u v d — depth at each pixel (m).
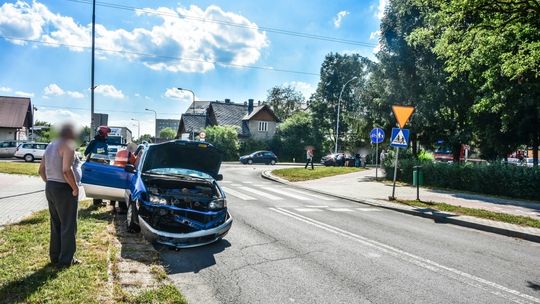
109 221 8.19
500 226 9.58
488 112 22.12
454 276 5.71
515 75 15.77
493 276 5.79
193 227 6.66
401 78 25.89
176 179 7.72
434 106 24.09
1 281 4.41
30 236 6.42
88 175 8.91
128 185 8.41
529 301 4.84
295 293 4.78
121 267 5.31
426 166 20.36
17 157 31.73
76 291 4.22
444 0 15.23
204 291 4.76
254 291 4.80
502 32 14.81
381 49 27.67
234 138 50.44
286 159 55.84
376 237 8.16
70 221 5.10
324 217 10.44
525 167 15.92
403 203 13.29
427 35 17.80
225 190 16.00
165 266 5.54
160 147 8.32
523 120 20.59
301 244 7.24
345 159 41.38
